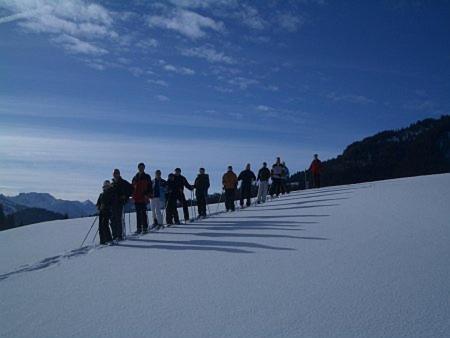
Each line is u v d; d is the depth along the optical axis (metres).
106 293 8.52
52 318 7.43
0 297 8.76
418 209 14.97
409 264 9.03
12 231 22.62
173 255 11.25
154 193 16.56
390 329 6.34
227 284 8.55
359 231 12.39
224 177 20.34
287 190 26.36
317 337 6.21
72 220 25.41
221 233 13.95
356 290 7.81
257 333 6.42
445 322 6.46
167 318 7.12
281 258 10.14
